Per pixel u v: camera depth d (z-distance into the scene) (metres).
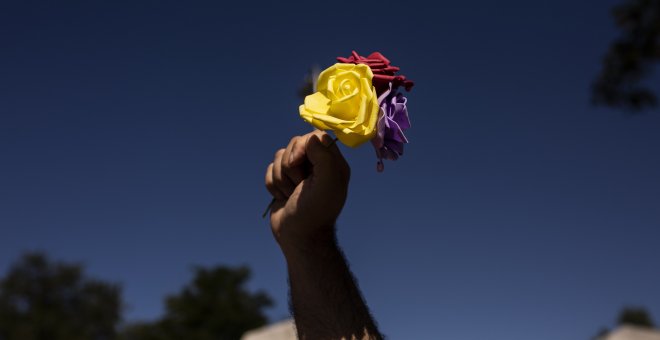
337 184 0.89
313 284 0.91
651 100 5.98
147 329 29.95
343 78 0.85
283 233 0.92
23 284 31.70
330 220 0.91
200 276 30.89
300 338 0.91
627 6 5.82
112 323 32.03
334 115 0.84
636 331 5.21
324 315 0.90
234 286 31.05
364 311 0.92
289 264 0.93
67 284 32.47
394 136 0.86
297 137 0.95
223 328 29.41
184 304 29.67
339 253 0.94
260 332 4.71
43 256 32.88
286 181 0.95
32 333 29.67
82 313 31.70
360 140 0.83
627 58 5.84
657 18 5.76
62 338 29.73
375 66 0.89
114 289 33.00
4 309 30.52
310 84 0.95
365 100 0.82
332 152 0.91
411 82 0.88
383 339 0.92
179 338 28.98
